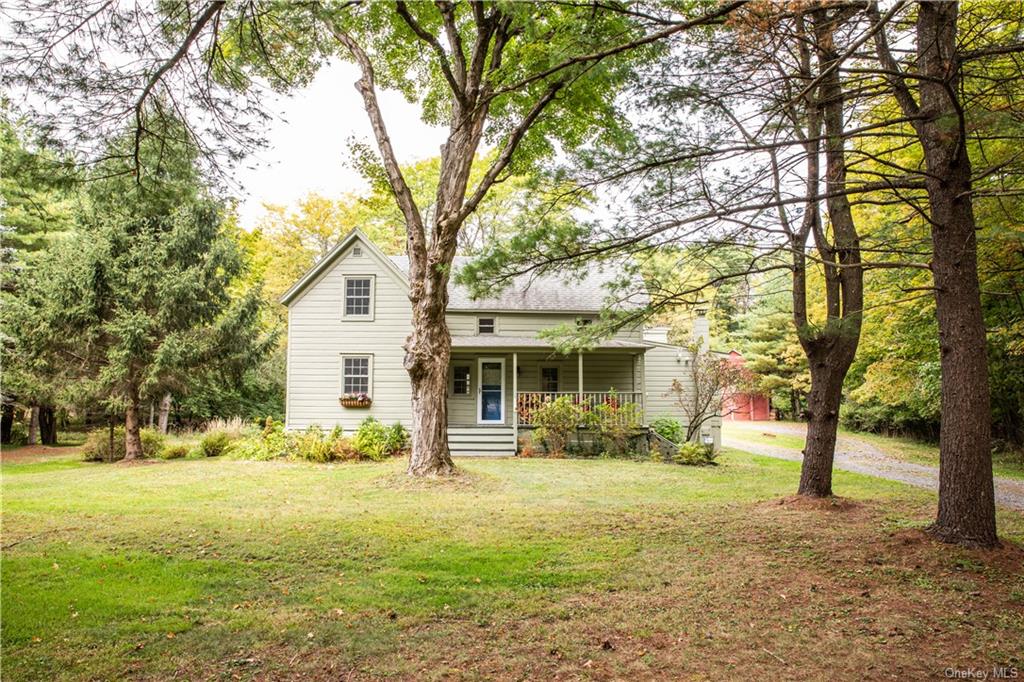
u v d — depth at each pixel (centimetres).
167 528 723
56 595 490
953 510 597
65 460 1603
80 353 1484
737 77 569
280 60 629
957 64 541
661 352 1925
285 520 774
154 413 2414
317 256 3144
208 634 420
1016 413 1442
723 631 422
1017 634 407
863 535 668
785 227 721
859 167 975
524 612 461
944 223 601
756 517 793
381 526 741
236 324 1595
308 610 466
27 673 360
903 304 1341
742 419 3434
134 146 609
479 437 1667
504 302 1908
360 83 1139
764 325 3027
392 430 1691
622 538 684
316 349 1797
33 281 1504
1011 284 1079
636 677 356
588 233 606
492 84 1051
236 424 2106
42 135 551
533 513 829
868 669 363
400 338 1805
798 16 498
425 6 1087
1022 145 639
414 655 388
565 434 1639
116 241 1474
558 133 1128
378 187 1285
